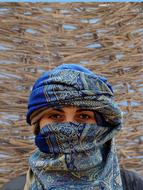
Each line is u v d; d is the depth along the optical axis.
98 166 1.54
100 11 3.16
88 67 2.98
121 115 1.61
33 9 3.05
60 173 1.53
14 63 2.89
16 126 2.79
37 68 2.92
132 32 3.15
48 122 1.56
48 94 1.52
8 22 2.96
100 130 1.55
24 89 2.86
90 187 1.49
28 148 2.78
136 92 2.99
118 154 2.83
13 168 2.73
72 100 1.51
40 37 2.99
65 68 1.59
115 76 3.00
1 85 2.81
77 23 3.09
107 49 3.05
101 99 1.52
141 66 3.05
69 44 3.02
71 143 1.53
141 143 2.90
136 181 1.53
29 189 1.54
